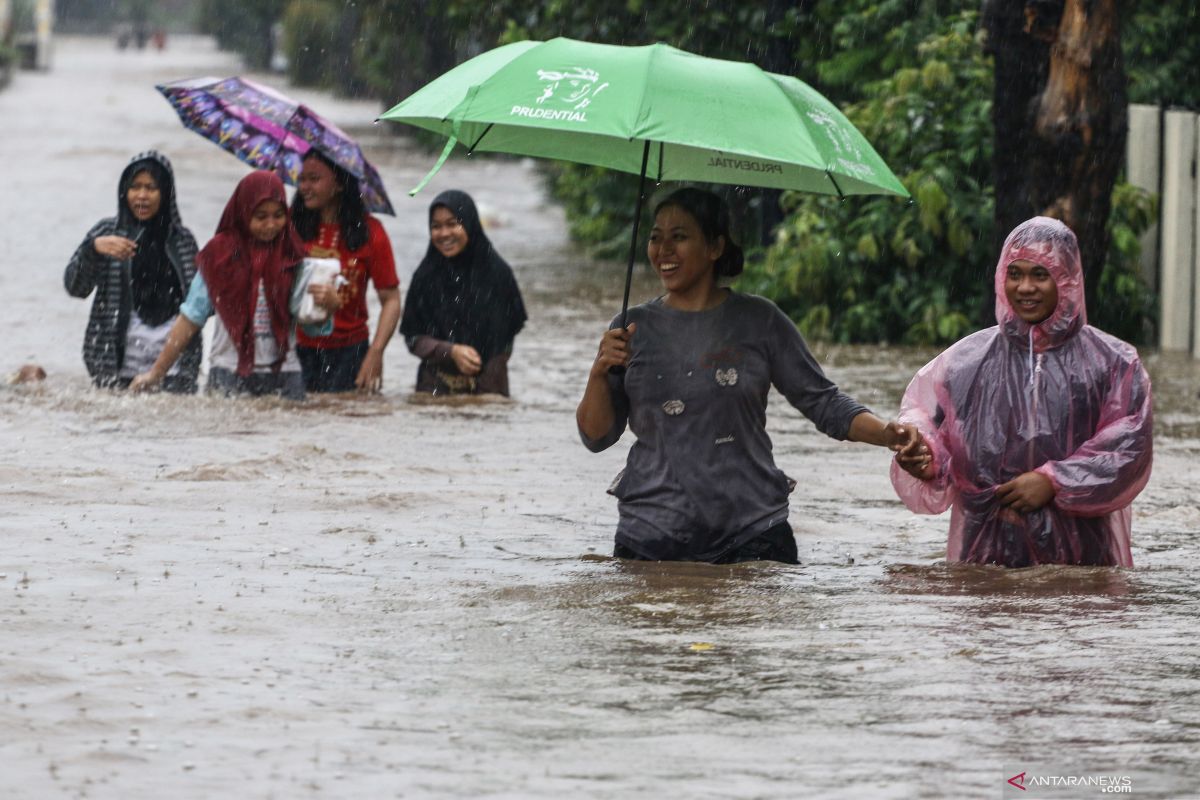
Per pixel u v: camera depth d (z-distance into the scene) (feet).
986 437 59.57
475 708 40.86
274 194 100.94
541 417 103.55
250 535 64.13
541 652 46.42
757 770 36.35
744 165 63.31
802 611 52.11
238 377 102.58
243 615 50.24
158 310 105.29
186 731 38.75
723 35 201.57
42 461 80.94
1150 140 155.94
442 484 79.00
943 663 45.57
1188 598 54.80
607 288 198.29
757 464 61.05
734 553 60.70
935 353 148.97
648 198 237.66
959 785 35.45
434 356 109.09
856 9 190.29
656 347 60.64
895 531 71.20
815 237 160.35
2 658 44.50
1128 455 58.03
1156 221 155.22
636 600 53.42
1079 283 58.59
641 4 202.69
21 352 130.41
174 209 105.70
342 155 108.17
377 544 63.46
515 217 299.38
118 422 93.66
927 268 158.40
